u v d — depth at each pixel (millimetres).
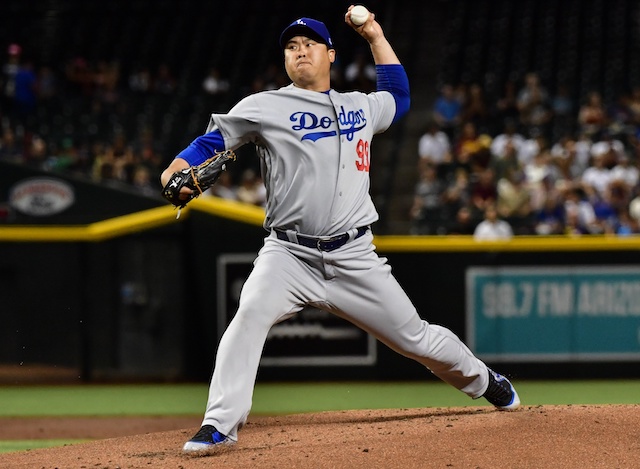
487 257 34125
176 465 14695
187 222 34781
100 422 27312
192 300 34906
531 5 69312
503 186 44625
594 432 16109
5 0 72562
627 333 33812
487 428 16328
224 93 62531
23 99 59781
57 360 35000
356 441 15836
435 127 51656
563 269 33875
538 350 34000
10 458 16469
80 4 72562
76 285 35000
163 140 58969
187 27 70875
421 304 34188
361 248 15953
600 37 65688
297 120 15461
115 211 47062
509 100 56688
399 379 34312
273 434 17094
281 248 15836
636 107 54156
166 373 35000
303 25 15602
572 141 48188
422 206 46469
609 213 42938
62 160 52562
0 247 35000
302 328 34375
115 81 63062
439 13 69875
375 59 17172
